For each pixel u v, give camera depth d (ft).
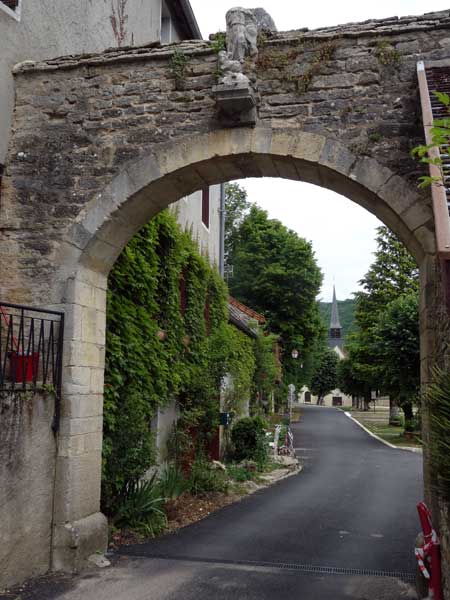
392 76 19.72
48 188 21.70
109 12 31.35
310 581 17.83
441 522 14.52
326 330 123.44
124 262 24.71
